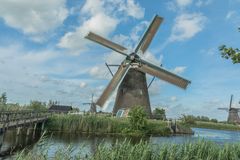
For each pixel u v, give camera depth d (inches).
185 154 482.6
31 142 1019.3
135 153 440.1
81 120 1502.2
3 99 2273.6
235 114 3100.4
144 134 1508.4
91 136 1289.4
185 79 1706.4
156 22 1758.1
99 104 1676.9
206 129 2443.4
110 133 1496.1
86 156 422.6
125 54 1740.9
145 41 1769.2
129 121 1550.2
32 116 1152.8
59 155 387.9
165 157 465.7
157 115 1884.8
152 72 1739.7
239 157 540.1
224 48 370.0
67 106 2822.3
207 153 523.5
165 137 1392.7
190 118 2613.2
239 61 359.9
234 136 1686.8
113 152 419.8
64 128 1477.6
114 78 1712.6
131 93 1736.0
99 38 1710.1
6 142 975.0
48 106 2758.4
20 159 361.7
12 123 894.4
